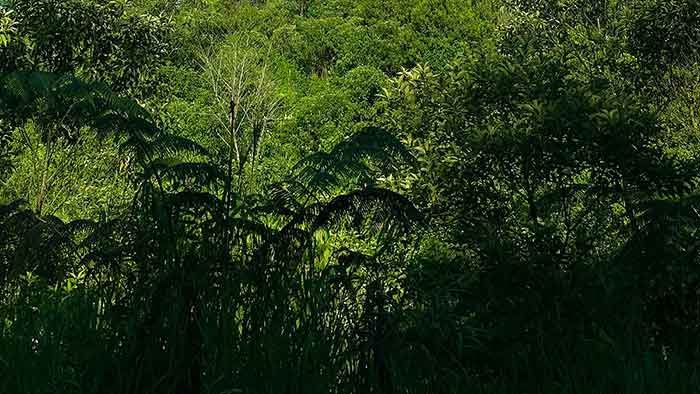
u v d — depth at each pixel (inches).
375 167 250.7
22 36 431.5
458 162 230.8
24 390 167.3
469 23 884.6
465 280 202.8
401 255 209.6
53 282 206.8
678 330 205.9
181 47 830.5
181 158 196.2
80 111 189.2
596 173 222.2
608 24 528.4
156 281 168.1
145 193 174.9
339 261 185.3
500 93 234.4
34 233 192.1
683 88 480.4
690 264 200.4
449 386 180.9
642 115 222.7
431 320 183.2
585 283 199.5
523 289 198.5
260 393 164.7
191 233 174.7
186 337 168.9
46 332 179.2
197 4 927.7
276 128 753.6
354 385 175.8
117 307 174.1
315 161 187.8
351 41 882.1
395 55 878.4
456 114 241.1
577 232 215.3
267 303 171.0
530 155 218.8
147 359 167.0
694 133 453.1
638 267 202.1
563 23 541.6
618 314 200.2
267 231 177.3
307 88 846.5
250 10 956.0
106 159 419.5
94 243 183.5
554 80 236.1
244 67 794.2
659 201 205.9
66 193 411.5
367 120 754.8
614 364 186.7
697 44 484.4
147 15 471.5
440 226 233.3
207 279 168.1
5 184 402.3
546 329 195.5
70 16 434.6
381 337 175.5
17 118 371.9
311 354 171.0
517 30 547.8
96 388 167.5
